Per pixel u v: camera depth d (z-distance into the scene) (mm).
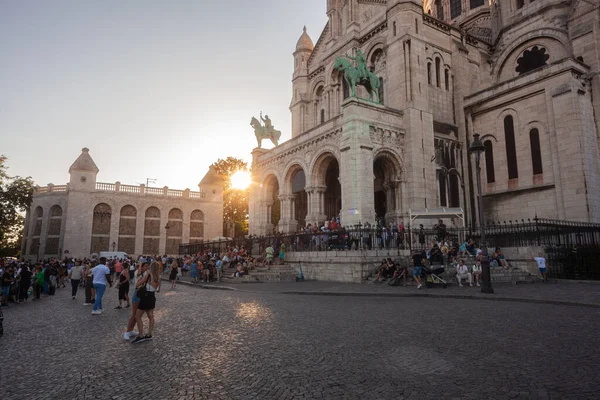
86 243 49031
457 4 47438
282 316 11117
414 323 9562
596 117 27391
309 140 30953
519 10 35688
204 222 57875
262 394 5207
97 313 12844
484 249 15422
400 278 18469
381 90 33219
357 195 25422
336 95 37656
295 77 43469
